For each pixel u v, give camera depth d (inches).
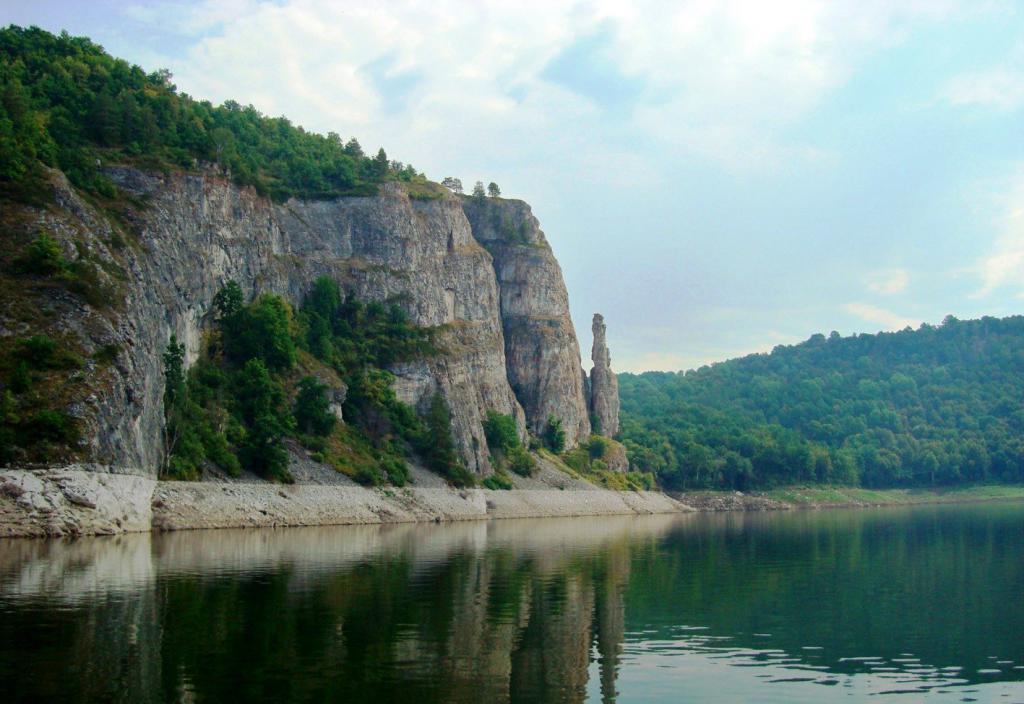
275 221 6811.0
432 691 1231.5
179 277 4992.6
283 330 5812.0
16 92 5034.5
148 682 1221.1
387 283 7647.6
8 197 3978.8
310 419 5595.5
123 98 5954.7
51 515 3125.0
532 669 1379.2
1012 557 3321.9
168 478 4121.6
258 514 4330.7
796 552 3543.3
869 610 2012.8
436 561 2839.6
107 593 1914.4
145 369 3946.9
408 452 6378.0
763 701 1238.9
